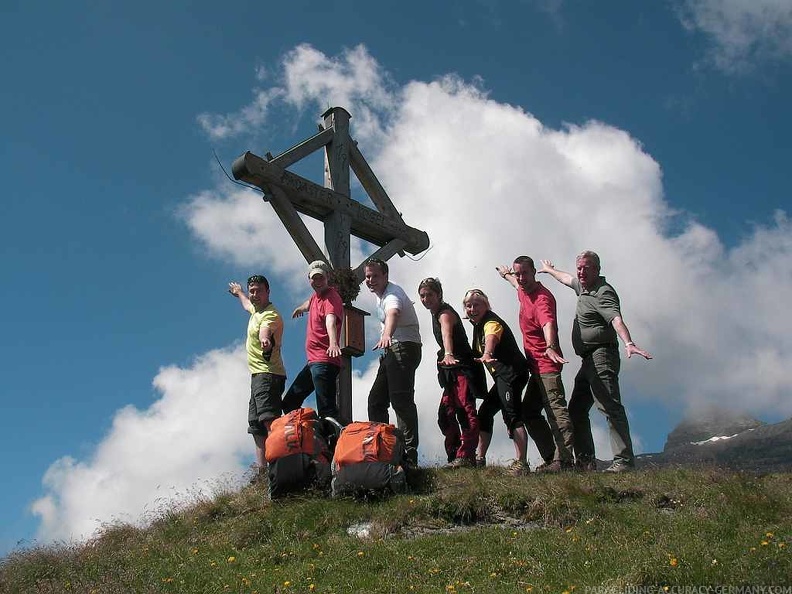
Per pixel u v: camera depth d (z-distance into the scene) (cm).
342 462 851
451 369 969
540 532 743
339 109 1352
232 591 688
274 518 819
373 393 1012
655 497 800
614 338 934
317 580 692
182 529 867
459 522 792
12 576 817
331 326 964
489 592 622
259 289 994
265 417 958
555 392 934
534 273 973
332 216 1285
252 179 1201
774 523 727
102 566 803
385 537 765
